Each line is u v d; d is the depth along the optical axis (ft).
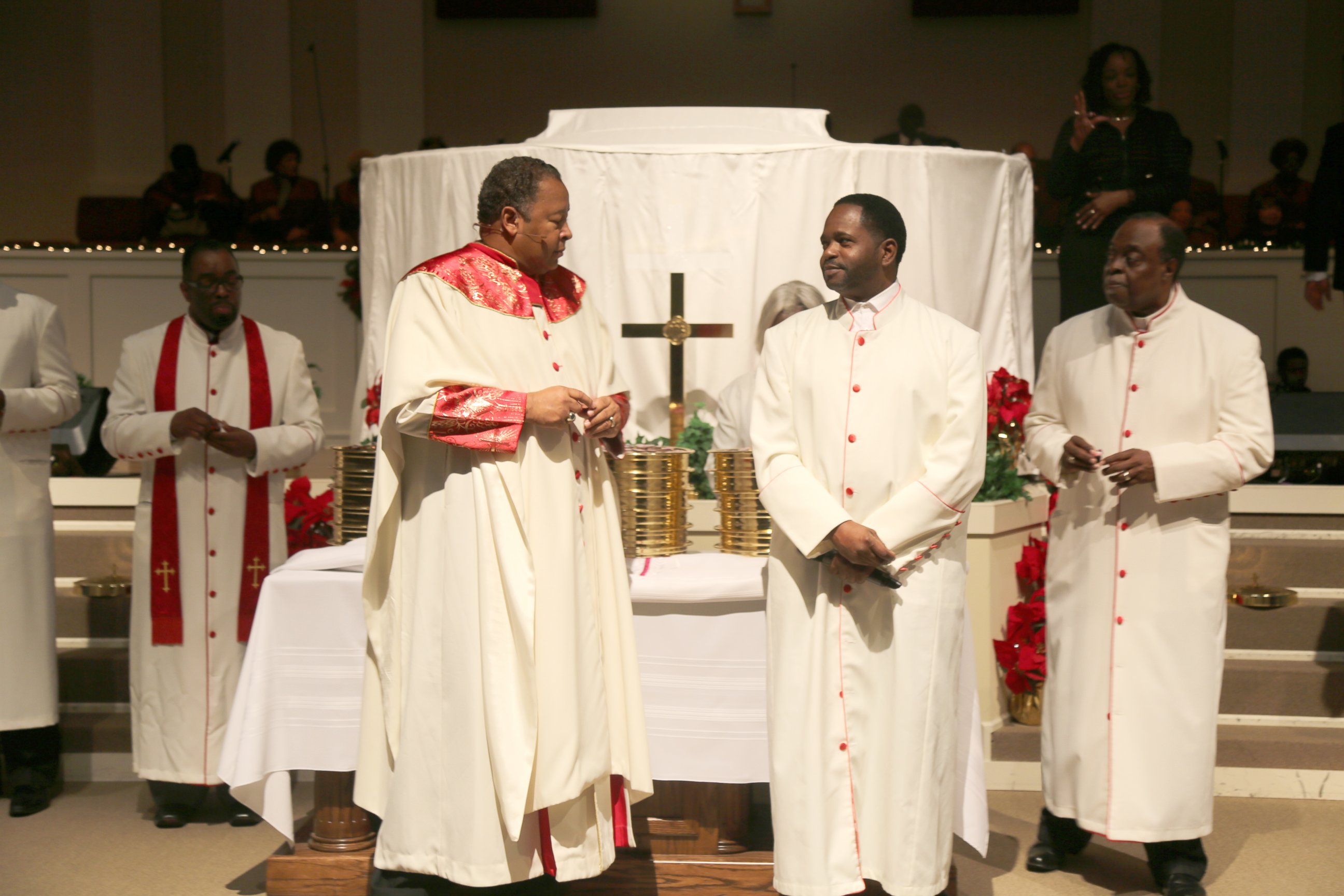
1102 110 17.63
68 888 11.36
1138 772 10.85
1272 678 14.74
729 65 36.29
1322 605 15.47
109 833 13.01
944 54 35.76
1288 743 13.92
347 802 10.78
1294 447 18.93
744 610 10.29
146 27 33.96
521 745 8.89
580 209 15.47
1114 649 11.01
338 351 24.93
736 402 14.78
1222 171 29.76
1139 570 10.96
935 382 9.42
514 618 8.96
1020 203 16.89
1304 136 33.42
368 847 10.85
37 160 35.19
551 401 9.00
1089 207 17.06
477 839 8.96
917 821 9.11
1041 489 15.88
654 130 15.90
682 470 11.32
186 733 13.11
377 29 35.37
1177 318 11.14
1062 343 11.85
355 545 10.84
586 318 10.11
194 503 13.33
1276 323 23.97
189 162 29.99
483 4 35.83
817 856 9.21
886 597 9.29
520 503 9.09
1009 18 35.47
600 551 9.80
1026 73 35.53
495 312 9.35
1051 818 11.84
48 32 34.94
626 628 9.78
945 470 9.20
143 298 24.89
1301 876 11.61
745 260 15.35
